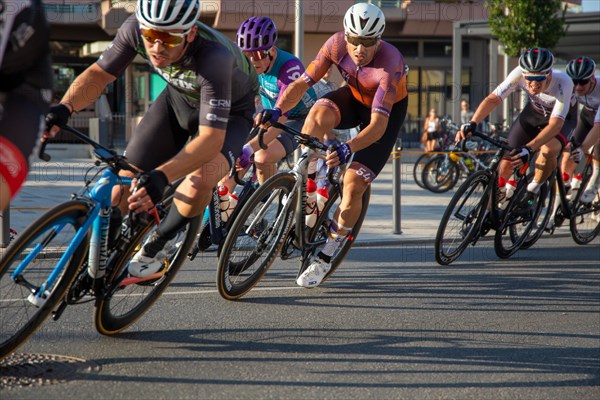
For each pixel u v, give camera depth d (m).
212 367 3.07
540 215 6.28
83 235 2.95
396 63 4.39
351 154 4.11
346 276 5.14
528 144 5.50
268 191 4.14
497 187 5.66
